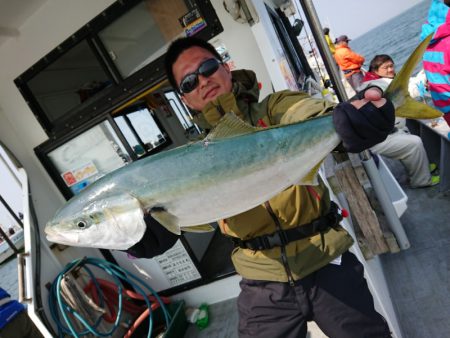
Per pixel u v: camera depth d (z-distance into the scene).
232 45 2.77
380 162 3.79
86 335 3.14
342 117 1.09
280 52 3.42
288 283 1.58
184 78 1.59
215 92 1.60
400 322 2.34
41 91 3.43
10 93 3.50
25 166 3.57
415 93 4.38
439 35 2.75
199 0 2.73
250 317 1.68
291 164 1.32
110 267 3.40
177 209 1.34
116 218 1.37
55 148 3.57
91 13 2.99
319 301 1.56
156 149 4.59
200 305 3.63
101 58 3.08
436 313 2.27
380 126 1.06
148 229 1.57
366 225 2.37
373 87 1.07
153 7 2.86
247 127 1.31
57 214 1.49
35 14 3.11
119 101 3.14
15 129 3.62
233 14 2.54
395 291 2.62
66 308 3.02
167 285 3.70
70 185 3.71
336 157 2.53
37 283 3.05
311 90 4.64
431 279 2.57
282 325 1.61
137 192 1.35
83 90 3.26
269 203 1.53
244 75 1.72
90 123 3.33
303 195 1.53
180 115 5.93
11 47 3.30
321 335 2.54
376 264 2.63
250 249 1.66
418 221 3.31
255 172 1.30
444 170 3.53
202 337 3.17
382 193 2.27
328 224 1.60
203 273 3.54
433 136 4.11
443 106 2.96
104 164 3.52
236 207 1.34
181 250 3.52
